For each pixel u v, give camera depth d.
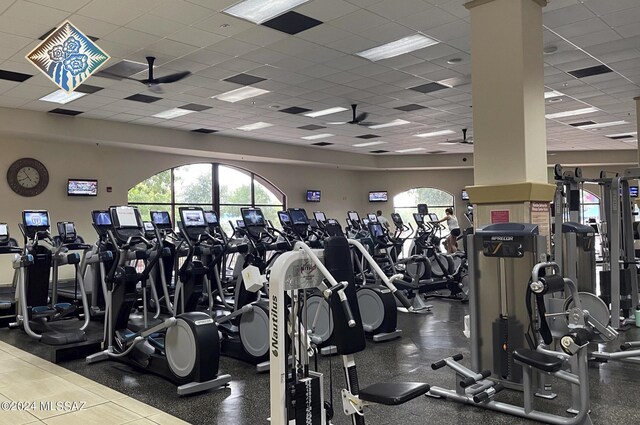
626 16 5.52
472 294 4.00
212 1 5.15
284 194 16.19
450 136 13.77
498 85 4.56
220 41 6.33
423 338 5.70
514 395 3.74
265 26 5.86
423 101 9.71
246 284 2.59
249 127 12.16
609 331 3.04
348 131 12.85
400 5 5.30
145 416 3.41
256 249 6.93
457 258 9.87
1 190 10.43
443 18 5.65
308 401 2.44
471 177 17.98
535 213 4.34
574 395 3.34
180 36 6.13
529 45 4.54
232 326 5.19
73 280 10.65
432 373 4.36
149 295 7.10
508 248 3.72
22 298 5.74
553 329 3.76
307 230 8.80
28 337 5.90
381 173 18.47
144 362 4.41
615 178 5.79
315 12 5.48
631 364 4.52
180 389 3.79
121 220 5.24
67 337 5.34
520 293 3.82
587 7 5.27
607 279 6.05
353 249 7.90
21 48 6.36
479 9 4.72
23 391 3.92
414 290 7.58
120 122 11.21
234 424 3.28
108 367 4.63
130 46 6.46
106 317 4.95
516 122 4.44
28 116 9.88
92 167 11.77
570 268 4.79
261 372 4.44
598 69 7.55
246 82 8.22
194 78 7.92
